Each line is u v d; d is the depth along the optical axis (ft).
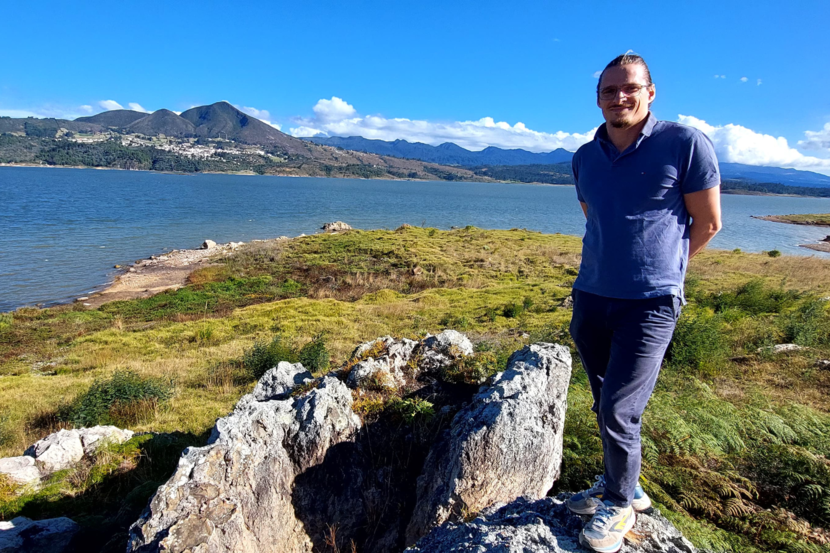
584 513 9.40
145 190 438.81
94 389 36.50
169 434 23.85
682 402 21.74
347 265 128.88
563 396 15.87
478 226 276.82
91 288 112.88
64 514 17.92
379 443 14.83
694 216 8.09
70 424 34.06
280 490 13.14
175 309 92.48
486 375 17.26
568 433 18.30
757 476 16.98
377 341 19.76
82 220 224.74
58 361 60.29
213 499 11.06
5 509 17.71
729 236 251.80
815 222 363.56
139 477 20.07
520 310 70.28
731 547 13.37
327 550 13.09
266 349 46.70
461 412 14.39
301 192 531.09
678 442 17.99
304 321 71.77
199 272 123.44
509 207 451.12
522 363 15.76
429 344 19.30
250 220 255.91
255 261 135.74
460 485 11.86
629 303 8.14
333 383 15.35
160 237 187.93
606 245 8.33
